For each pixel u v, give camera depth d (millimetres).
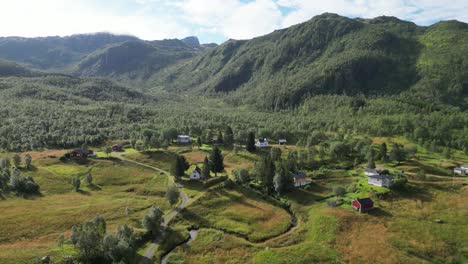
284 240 93500
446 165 153750
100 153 186875
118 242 77500
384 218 103375
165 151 189000
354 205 110812
